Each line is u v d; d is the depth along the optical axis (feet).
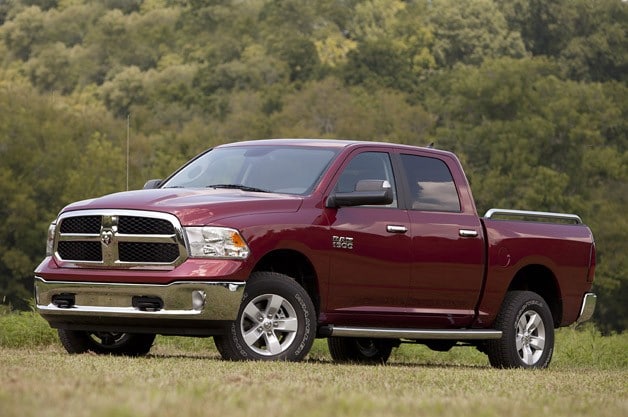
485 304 53.98
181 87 597.93
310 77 593.83
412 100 556.51
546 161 438.81
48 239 48.80
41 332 60.18
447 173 53.36
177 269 45.06
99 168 420.36
